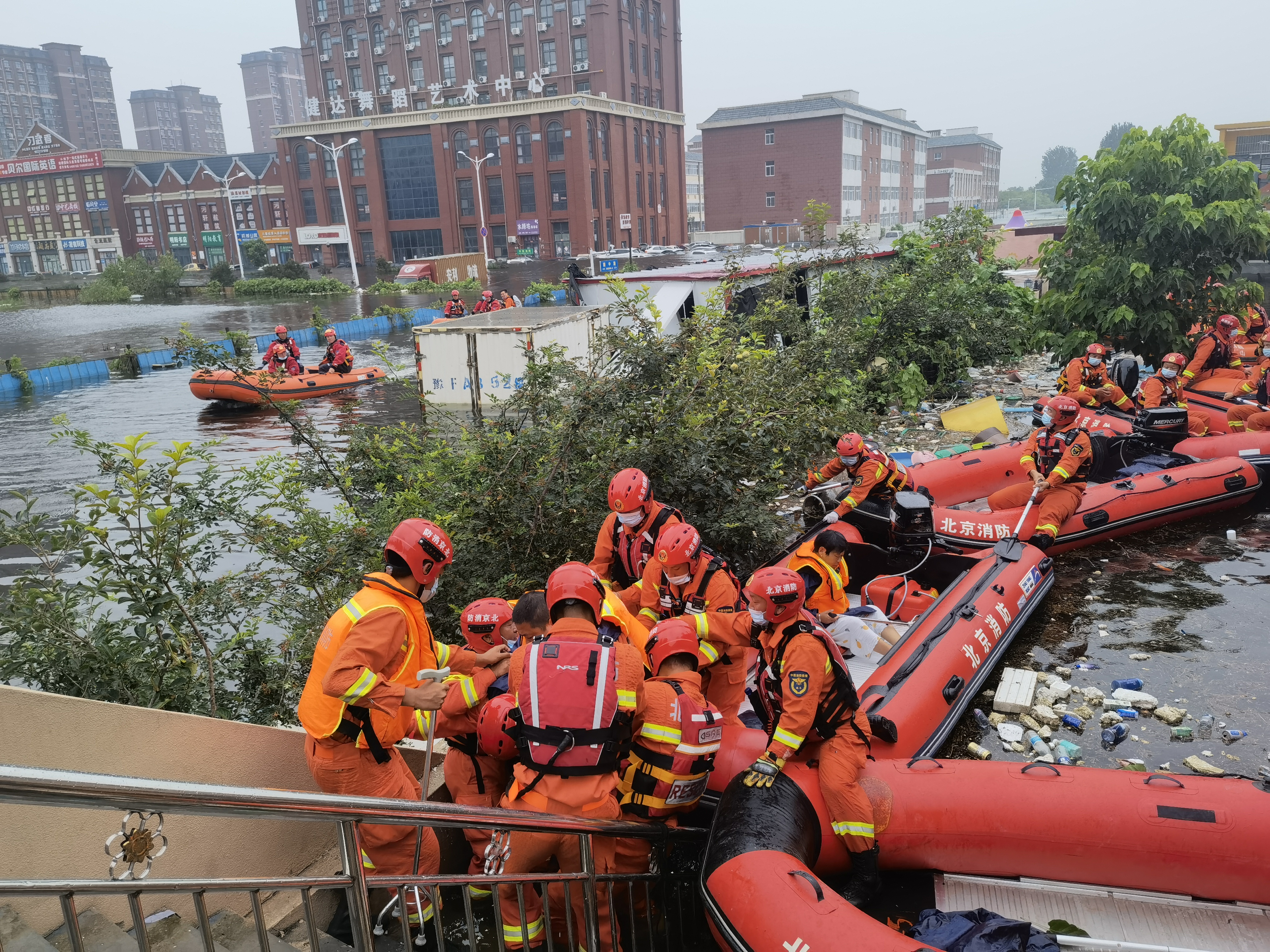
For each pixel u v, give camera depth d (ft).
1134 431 34.42
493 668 12.76
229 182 294.66
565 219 229.25
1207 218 42.75
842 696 12.66
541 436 21.66
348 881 8.20
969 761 13.83
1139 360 52.31
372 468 24.07
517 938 12.32
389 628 10.76
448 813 8.86
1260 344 43.50
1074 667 20.30
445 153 233.35
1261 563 26.00
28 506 16.84
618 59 244.42
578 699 10.96
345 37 258.16
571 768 11.04
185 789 6.41
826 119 271.49
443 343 53.01
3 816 9.18
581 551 21.80
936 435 41.24
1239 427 35.27
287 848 12.61
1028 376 55.26
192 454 17.95
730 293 47.47
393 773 11.69
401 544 10.91
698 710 12.24
